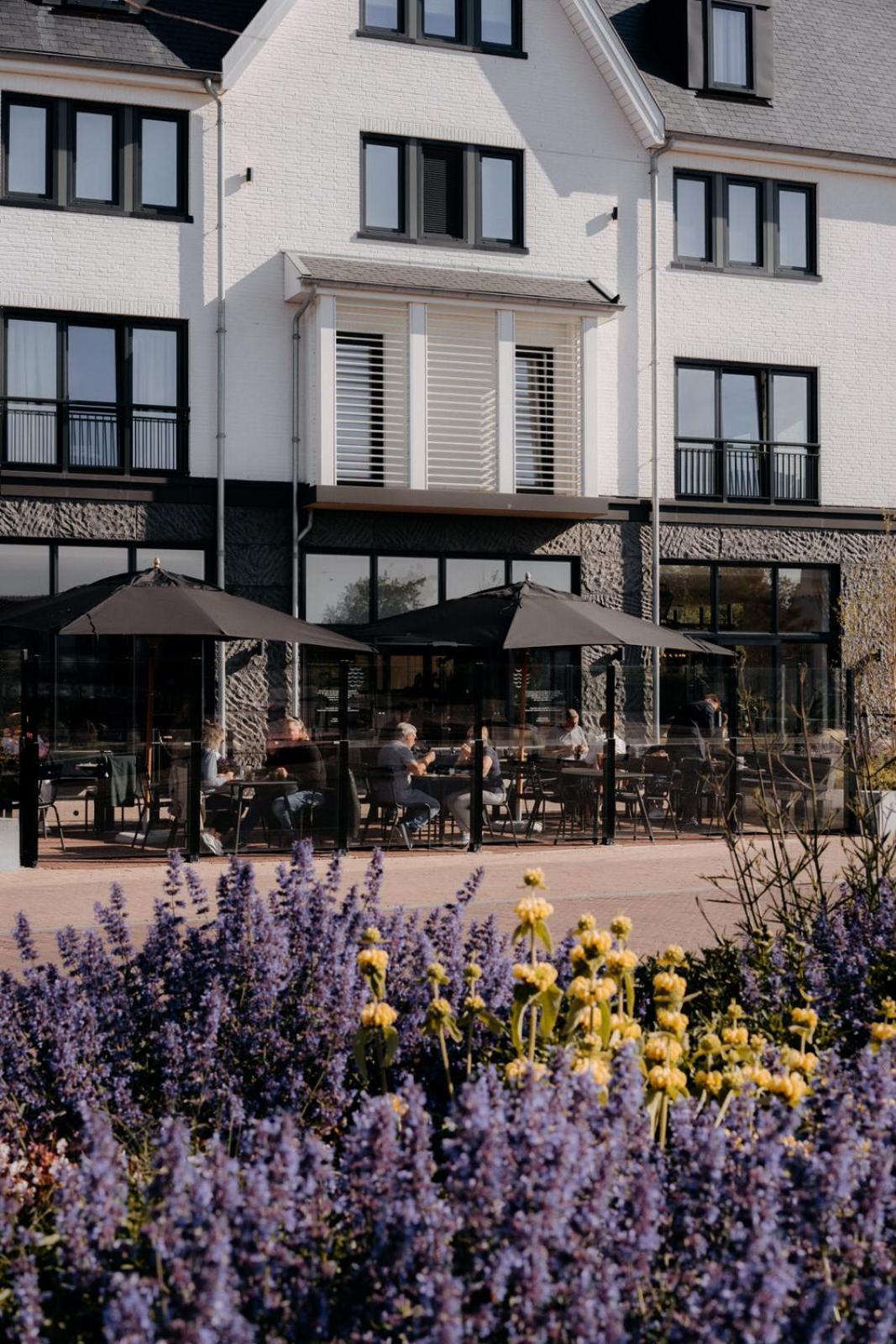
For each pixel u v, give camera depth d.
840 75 24.44
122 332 19.56
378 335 20.39
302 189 20.39
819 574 23.22
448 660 19.78
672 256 22.41
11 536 18.83
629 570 21.80
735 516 22.45
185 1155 2.34
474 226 21.41
